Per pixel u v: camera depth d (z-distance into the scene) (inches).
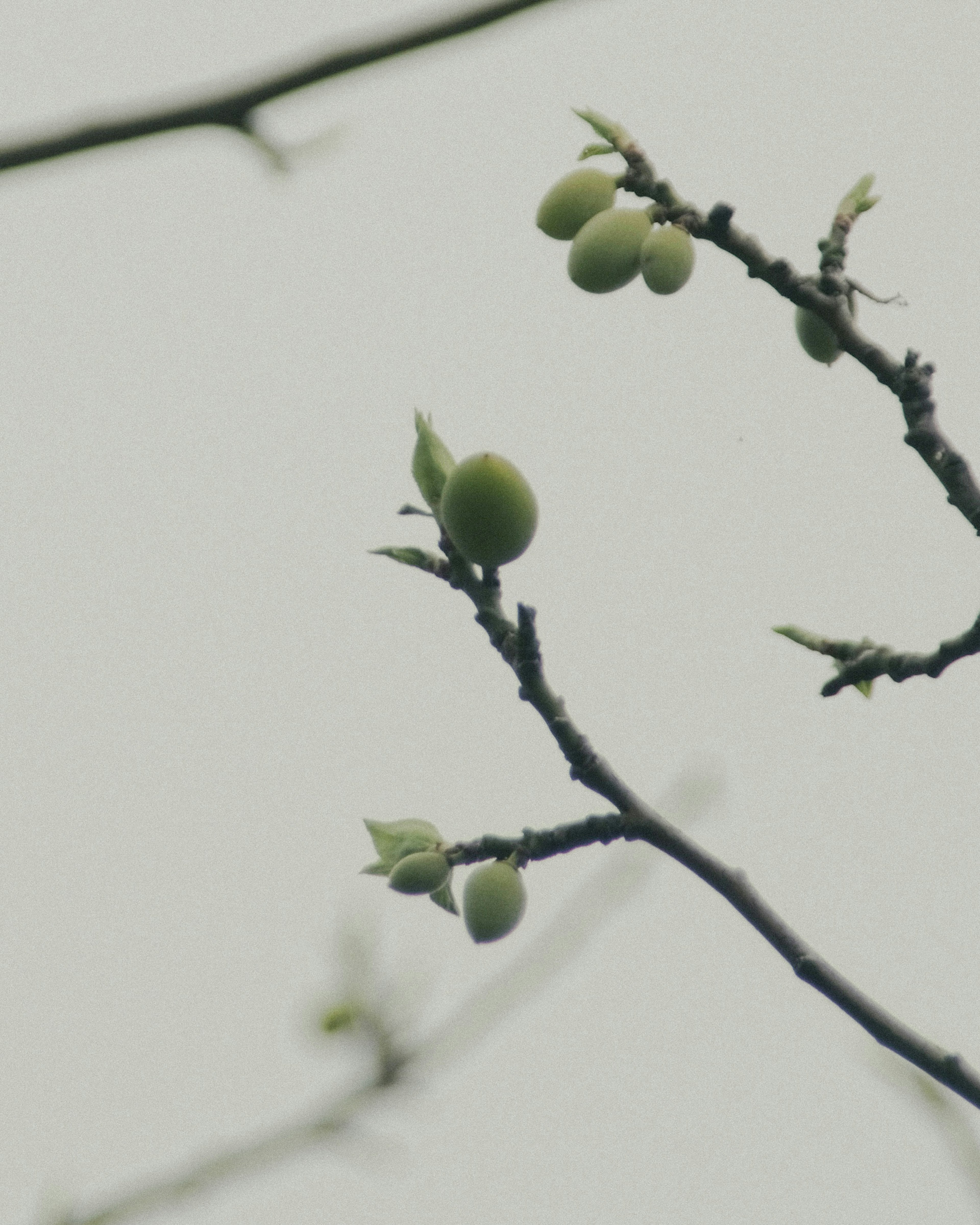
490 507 51.5
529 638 51.6
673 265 52.5
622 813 51.6
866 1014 51.1
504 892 51.8
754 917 51.3
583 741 51.6
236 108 49.6
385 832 52.3
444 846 52.2
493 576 51.9
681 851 51.6
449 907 52.2
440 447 52.2
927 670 52.2
